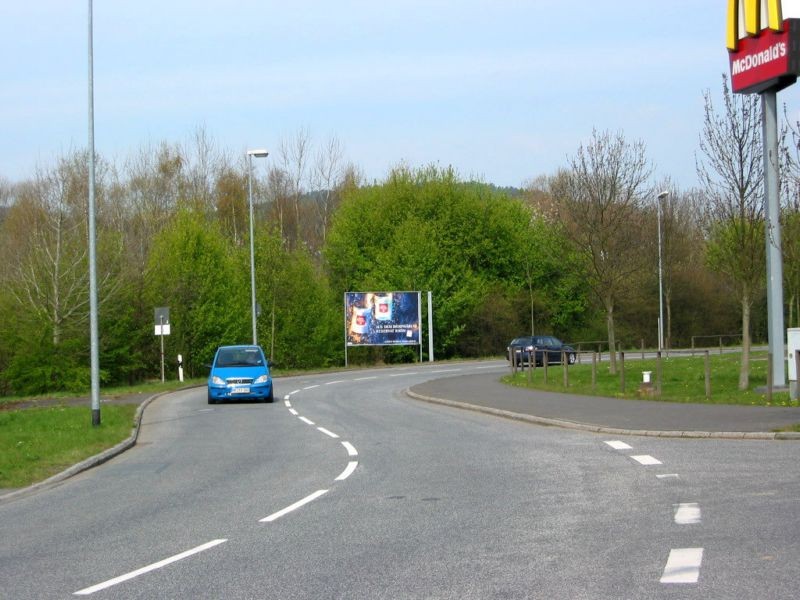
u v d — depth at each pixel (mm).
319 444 17188
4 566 7918
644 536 8180
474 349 64562
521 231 67562
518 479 11938
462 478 12203
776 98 21781
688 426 16594
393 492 11234
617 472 12188
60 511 10898
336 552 7941
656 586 6469
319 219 82375
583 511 9516
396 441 17172
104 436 18641
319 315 56531
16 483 13094
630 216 35625
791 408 18500
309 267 57125
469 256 65375
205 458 15781
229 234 72938
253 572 7312
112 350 45531
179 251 48625
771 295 21953
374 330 55844
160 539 8875
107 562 7930
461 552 7781
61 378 42438
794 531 8148
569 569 7055
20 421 22281
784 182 22281
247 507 10555
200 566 7605
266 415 24328
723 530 8305
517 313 65250
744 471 11758
